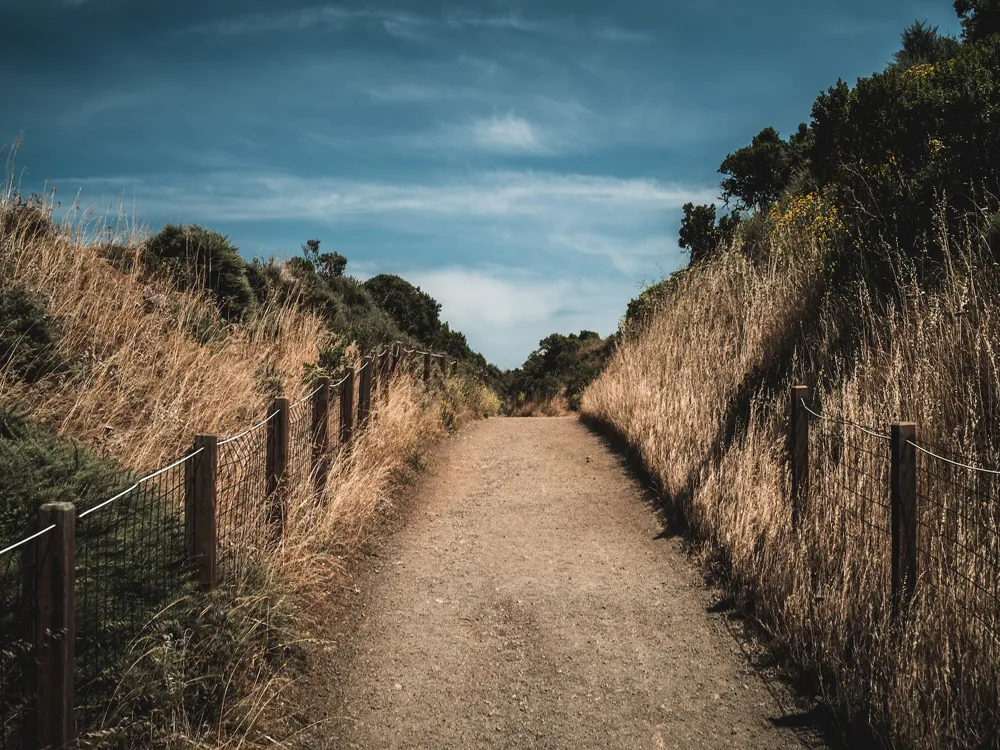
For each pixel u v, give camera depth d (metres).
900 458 4.09
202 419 7.23
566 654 4.92
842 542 5.10
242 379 8.41
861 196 9.38
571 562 6.62
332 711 4.12
